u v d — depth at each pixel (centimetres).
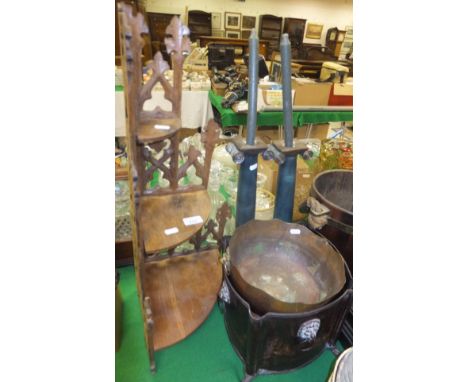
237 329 108
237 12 510
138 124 103
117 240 154
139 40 93
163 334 117
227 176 210
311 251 127
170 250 142
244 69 281
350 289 100
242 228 125
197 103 264
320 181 156
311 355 113
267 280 123
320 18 554
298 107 243
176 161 122
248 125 128
